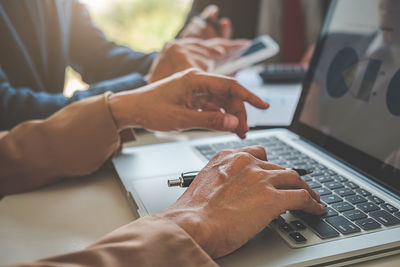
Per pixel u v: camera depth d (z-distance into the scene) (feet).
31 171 1.78
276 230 1.34
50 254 1.29
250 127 2.60
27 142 1.80
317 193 1.52
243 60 2.93
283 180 1.40
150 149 2.21
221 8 6.02
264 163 1.48
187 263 1.08
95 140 1.81
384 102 1.82
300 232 1.32
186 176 1.52
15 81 3.17
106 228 1.47
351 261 1.23
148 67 3.38
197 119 1.72
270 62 5.93
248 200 1.28
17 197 1.76
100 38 3.87
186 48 2.76
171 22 9.51
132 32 9.48
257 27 6.13
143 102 1.78
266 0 5.87
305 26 5.85
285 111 2.81
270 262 1.18
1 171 1.77
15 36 3.17
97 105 1.83
